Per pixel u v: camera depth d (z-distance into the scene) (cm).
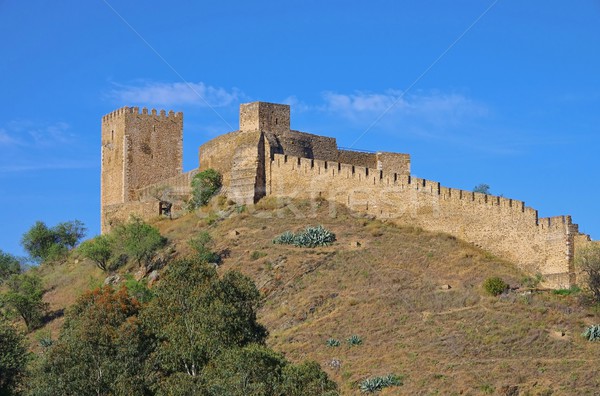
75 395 7362
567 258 9462
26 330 10588
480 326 8581
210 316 7644
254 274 10050
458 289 9288
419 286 9406
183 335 7612
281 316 9231
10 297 10594
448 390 7650
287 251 10400
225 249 10738
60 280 11775
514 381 7675
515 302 8931
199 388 6875
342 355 8406
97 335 7875
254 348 7262
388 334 8656
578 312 8688
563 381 7631
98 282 11150
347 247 10350
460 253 9994
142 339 7888
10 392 7619
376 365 8175
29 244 13612
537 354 8094
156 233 11425
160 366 7688
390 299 9219
